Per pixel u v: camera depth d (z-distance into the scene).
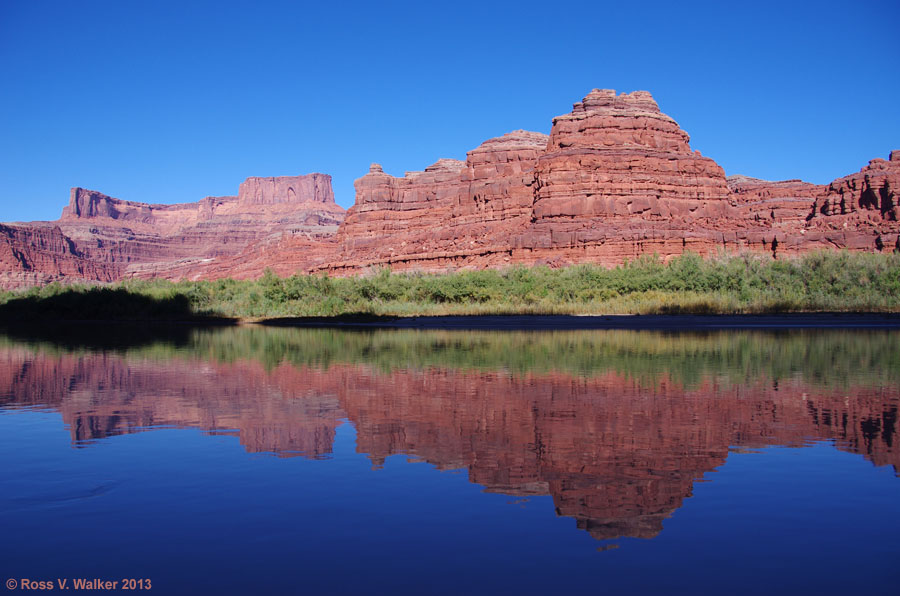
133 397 20.80
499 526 10.05
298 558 9.03
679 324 51.44
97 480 12.27
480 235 102.00
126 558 9.05
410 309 68.31
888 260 72.12
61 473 12.71
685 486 11.73
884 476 12.20
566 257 82.06
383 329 52.56
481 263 88.81
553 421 16.64
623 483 11.89
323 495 11.40
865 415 17.20
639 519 10.26
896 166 114.94
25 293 98.75
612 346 35.25
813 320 53.31
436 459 13.45
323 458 13.59
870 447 14.12
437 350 33.97
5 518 10.47
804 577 8.44
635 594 7.98
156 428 16.39
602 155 88.69
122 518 10.45
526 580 8.40
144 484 12.02
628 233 80.94
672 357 29.80
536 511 10.62
